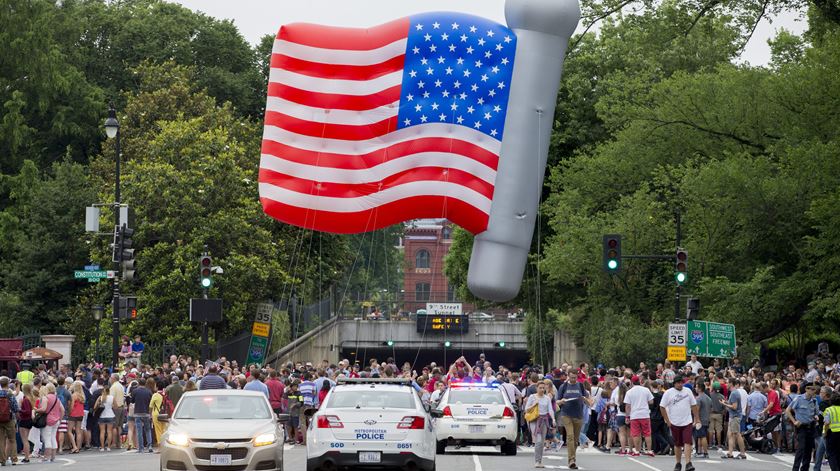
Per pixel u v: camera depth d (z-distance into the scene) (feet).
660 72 309.63
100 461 140.46
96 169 338.34
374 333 485.15
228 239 280.72
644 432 154.10
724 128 242.99
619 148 259.39
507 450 152.76
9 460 142.72
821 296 215.72
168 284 270.87
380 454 101.76
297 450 162.09
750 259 235.40
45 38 346.33
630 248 240.12
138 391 159.84
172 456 102.06
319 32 163.43
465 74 163.53
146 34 411.95
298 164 161.89
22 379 173.78
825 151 216.54
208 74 407.64
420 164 162.91
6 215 309.63
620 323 239.71
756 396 164.14
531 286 309.01
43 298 305.73
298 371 195.83
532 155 164.76
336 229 162.81
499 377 185.47
